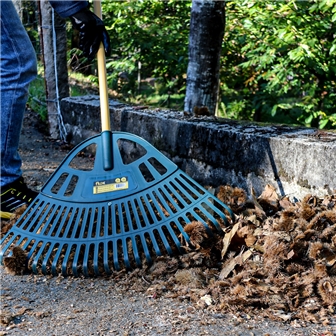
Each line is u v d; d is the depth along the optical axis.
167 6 5.25
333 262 2.23
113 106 3.54
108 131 2.55
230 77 5.42
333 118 4.38
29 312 2.16
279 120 5.35
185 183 2.47
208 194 2.45
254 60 4.45
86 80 6.43
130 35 5.21
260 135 2.69
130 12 5.12
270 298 2.15
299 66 4.36
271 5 4.23
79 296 2.25
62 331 2.07
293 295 2.17
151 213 2.42
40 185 3.14
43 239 2.41
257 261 2.28
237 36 4.62
